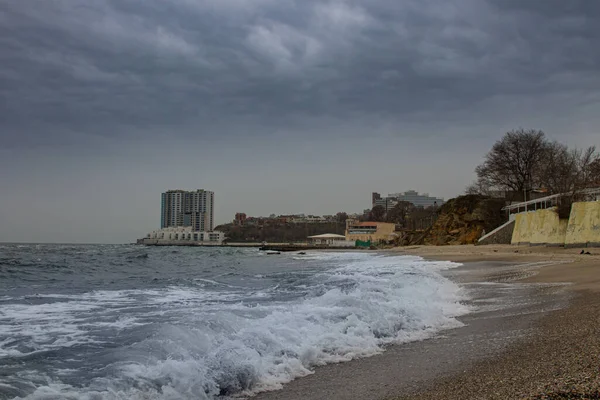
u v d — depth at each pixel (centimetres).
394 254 6419
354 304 1227
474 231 7931
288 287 2012
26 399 561
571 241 4306
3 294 1827
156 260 5419
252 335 865
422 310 1238
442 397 597
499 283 1989
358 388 669
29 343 912
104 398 585
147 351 761
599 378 600
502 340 926
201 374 677
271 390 677
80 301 1592
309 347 853
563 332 934
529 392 573
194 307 1406
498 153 8225
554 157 7369
